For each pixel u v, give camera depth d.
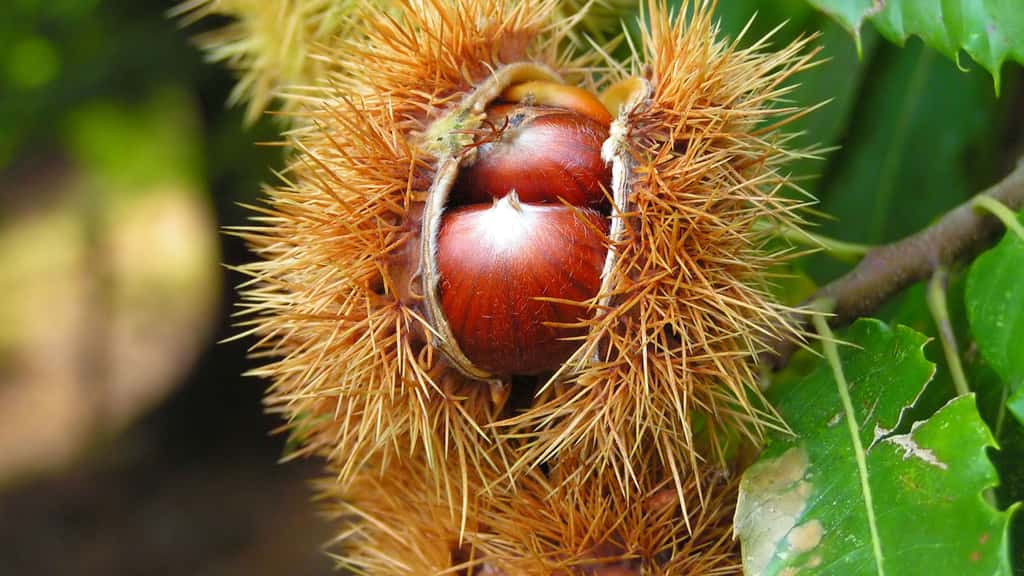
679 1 0.45
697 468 0.38
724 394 0.38
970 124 0.47
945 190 0.47
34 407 1.79
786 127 0.46
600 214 0.38
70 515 1.40
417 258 0.38
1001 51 0.38
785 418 0.38
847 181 0.47
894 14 0.39
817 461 0.37
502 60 0.40
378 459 0.41
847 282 0.40
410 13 0.40
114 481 1.44
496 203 0.38
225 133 0.91
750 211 0.38
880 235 0.47
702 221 0.37
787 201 0.38
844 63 0.45
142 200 2.27
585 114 0.39
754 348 0.39
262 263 0.39
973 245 0.40
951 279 0.41
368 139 0.39
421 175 0.39
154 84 0.99
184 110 1.27
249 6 0.45
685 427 0.37
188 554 1.26
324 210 0.39
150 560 1.27
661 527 0.39
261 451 1.40
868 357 0.38
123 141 1.60
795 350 0.40
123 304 2.15
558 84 0.40
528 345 0.38
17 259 2.34
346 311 0.38
